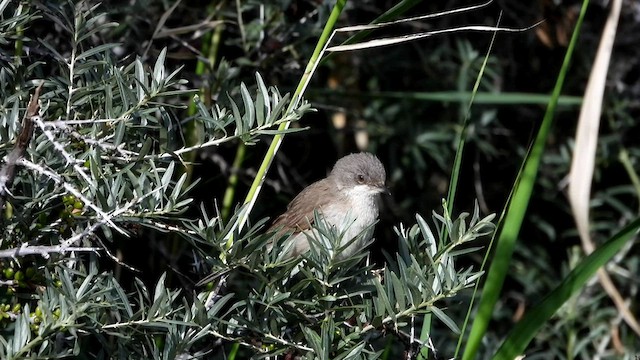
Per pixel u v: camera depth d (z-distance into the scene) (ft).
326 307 25.18
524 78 54.60
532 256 52.29
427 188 53.78
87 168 23.93
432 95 38.42
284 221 40.32
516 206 23.43
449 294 23.93
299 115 24.68
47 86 27.68
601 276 29.91
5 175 21.12
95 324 22.52
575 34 23.65
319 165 52.08
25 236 23.93
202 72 39.40
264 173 26.45
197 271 27.02
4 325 24.38
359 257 24.61
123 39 38.17
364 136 50.85
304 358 24.47
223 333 25.32
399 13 26.81
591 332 47.88
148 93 24.17
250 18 43.83
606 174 55.16
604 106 53.67
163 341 30.40
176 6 39.47
